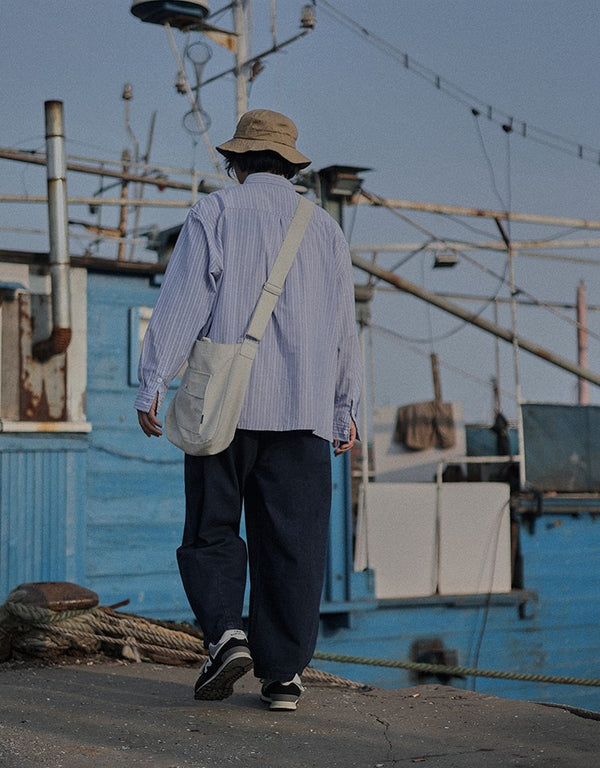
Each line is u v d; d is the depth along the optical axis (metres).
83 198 11.18
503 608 12.52
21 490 9.55
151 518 10.12
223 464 3.08
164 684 3.80
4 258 9.48
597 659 13.06
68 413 9.79
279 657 3.12
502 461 12.89
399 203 12.28
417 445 14.17
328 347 3.15
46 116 9.44
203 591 3.06
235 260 3.05
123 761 2.59
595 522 13.34
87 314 9.98
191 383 3.01
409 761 2.59
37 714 3.17
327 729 2.96
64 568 9.66
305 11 11.44
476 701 3.41
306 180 11.38
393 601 11.67
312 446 3.10
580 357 28.28
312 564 3.11
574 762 2.54
